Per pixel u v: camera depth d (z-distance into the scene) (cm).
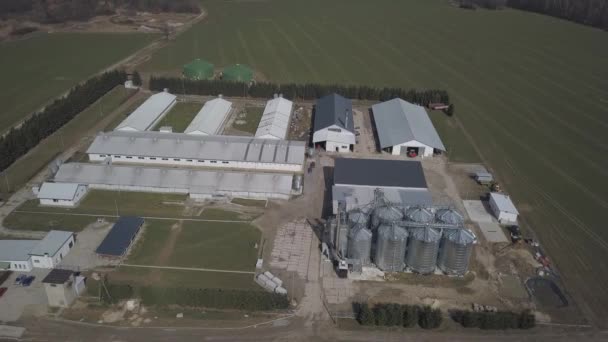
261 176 8569
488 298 6325
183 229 7525
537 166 9744
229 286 6406
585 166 9800
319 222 7781
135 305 6084
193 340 5641
